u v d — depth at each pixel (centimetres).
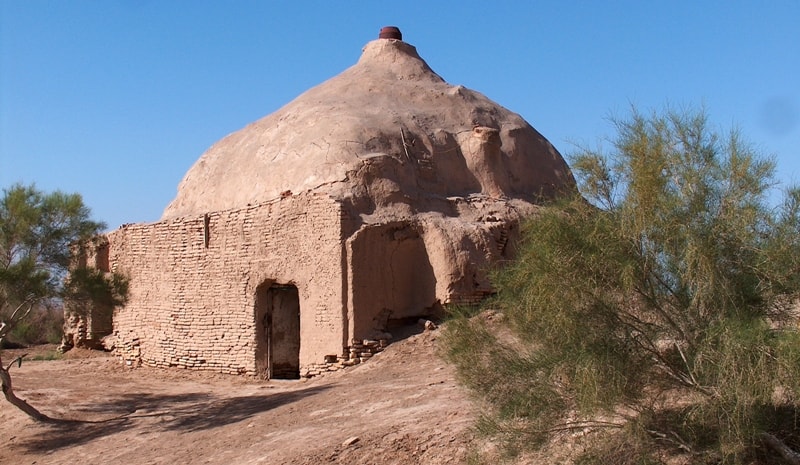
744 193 737
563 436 804
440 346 891
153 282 2119
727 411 671
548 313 739
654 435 748
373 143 1919
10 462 1402
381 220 1733
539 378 780
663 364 747
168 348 2058
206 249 1983
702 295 714
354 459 1022
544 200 896
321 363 1700
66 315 2536
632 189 750
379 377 1498
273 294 1941
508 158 2164
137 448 1358
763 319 703
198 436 1357
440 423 1070
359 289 1672
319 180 1842
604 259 734
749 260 727
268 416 1387
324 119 2030
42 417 1609
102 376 2058
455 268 1723
